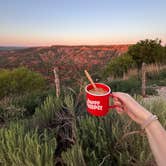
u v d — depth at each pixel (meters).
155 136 1.32
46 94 9.74
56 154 2.83
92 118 2.92
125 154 2.49
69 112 3.17
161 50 23.77
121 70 20.41
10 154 2.42
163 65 21.39
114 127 2.67
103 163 2.48
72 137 2.71
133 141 2.62
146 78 17.62
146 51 23.59
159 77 16.91
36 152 2.32
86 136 2.65
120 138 2.63
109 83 12.72
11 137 2.58
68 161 2.38
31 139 2.39
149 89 11.77
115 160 2.59
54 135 2.88
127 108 1.53
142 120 1.42
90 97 1.69
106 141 2.63
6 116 5.60
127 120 2.73
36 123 3.29
